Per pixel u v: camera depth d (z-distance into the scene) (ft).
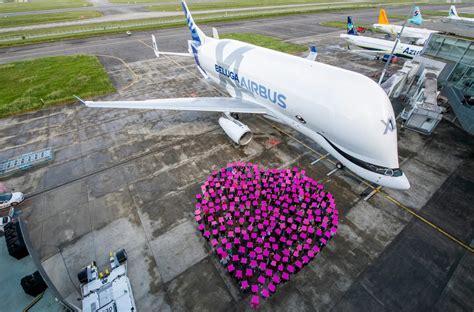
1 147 76.28
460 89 80.38
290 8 362.74
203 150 73.00
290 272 40.88
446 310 37.68
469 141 75.36
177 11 354.33
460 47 79.71
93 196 58.44
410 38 184.34
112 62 149.89
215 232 46.75
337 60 148.97
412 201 55.88
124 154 72.28
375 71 131.03
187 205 55.62
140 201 56.85
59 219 52.85
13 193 56.29
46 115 93.56
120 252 43.88
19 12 384.88
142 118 90.17
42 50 178.09
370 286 40.65
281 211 52.65
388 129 45.91
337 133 50.31
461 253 45.50
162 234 49.42
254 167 61.93
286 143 75.15
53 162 69.56
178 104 73.77
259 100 70.49
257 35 204.44
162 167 66.95
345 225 50.72
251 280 41.52
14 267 35.81
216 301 39.09
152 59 154.51
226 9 360.89
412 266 43.42
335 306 38.24
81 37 211.82
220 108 71.97
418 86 83.56
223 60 79.05
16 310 31.73
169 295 39.93
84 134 81.87
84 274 40.75
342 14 315.58
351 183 60.64
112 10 394.93
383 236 48.55
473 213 53.11
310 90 53.67
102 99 104.73
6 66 143.33
